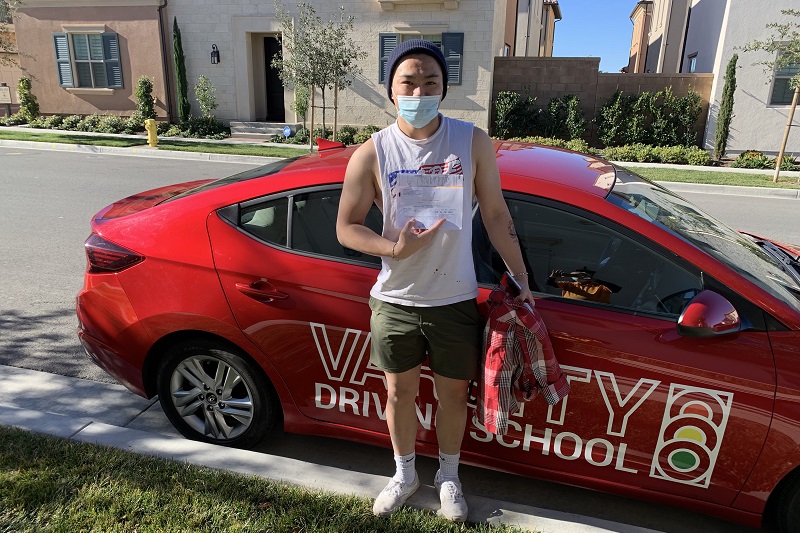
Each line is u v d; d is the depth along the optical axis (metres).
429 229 1.95
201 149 14.89
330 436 2.73
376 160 2.02
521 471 2.48
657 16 26.11
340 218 2.10
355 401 2.60
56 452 2.67
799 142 15.10
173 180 10.72
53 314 4.64
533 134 16.66
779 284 2.35
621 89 16.33
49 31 18.17
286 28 15.78
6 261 5.93
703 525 2.53
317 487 2.50
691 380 2.15
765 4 14.49
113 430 2.87
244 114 17.89
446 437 2.36
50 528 2.23
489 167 2.08
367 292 2.46
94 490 2.43
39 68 18.69
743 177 12.68
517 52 23.53
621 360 2.21
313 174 2.64
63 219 7.65
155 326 2.76
